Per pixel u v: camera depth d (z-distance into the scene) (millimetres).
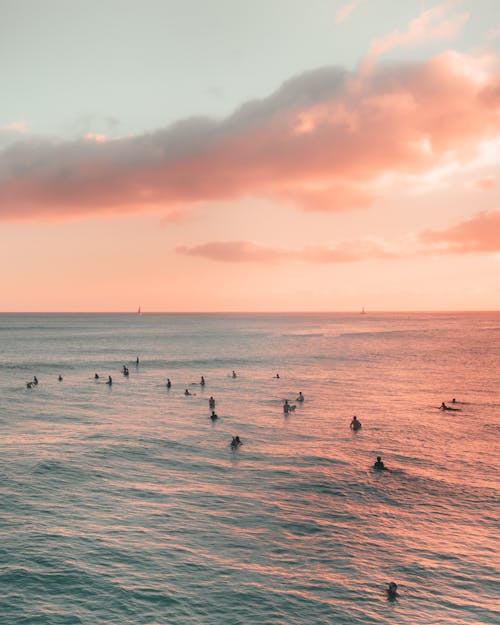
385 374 84688
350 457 35438
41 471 31484
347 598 17953
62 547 21359
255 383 73625
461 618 16859
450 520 24891
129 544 21734
